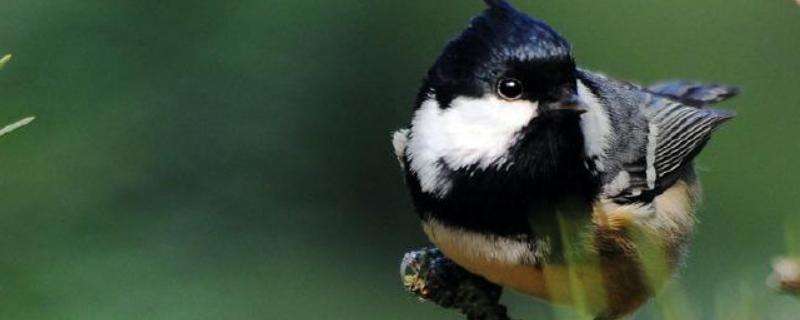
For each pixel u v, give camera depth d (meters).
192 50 1.77
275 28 1.78
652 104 1.72
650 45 2.07
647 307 1.70
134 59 1.76
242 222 1.78
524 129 1.67
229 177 1.78
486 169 1.67
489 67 1.67
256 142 1.78
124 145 1.75
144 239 1.75
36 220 1.73
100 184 1.74
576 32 2.09
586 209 1.68
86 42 1.75
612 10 2.09
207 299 1.75
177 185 1.76
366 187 1.83
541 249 1.67
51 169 1.74
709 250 1.83
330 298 1.80
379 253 1.83
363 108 1.83
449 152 1.68
